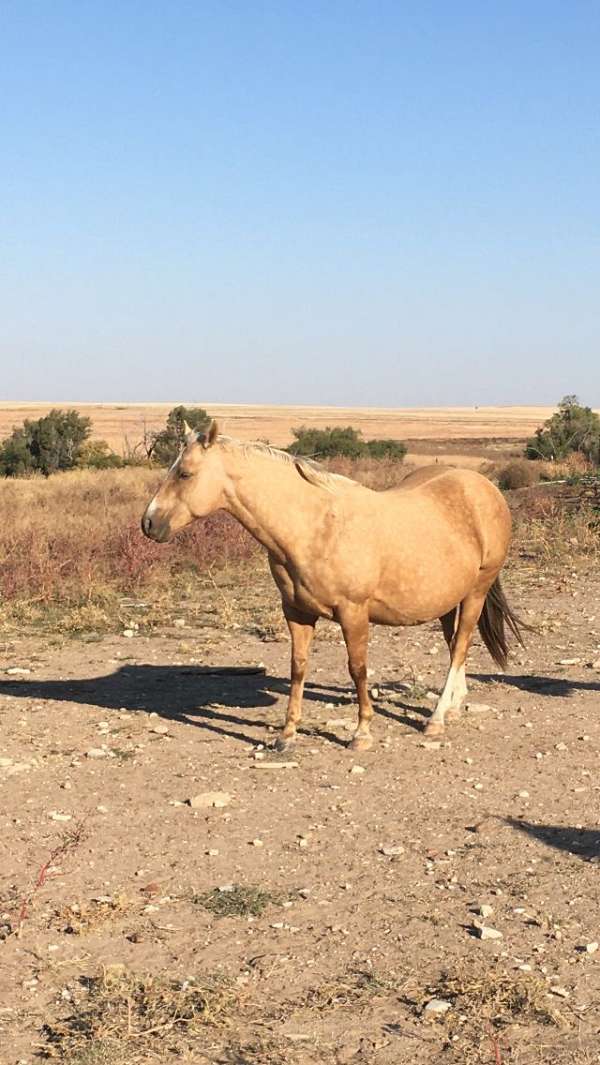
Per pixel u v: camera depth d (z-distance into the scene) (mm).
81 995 4301
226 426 112688
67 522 20203
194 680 9836
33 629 12242
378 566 7484
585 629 11844
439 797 6699
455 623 8555
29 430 43281
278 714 8672
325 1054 3871
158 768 7340
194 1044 3932
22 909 4934
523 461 39156
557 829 6121
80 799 6711
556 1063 3787
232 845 5918
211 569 15898
